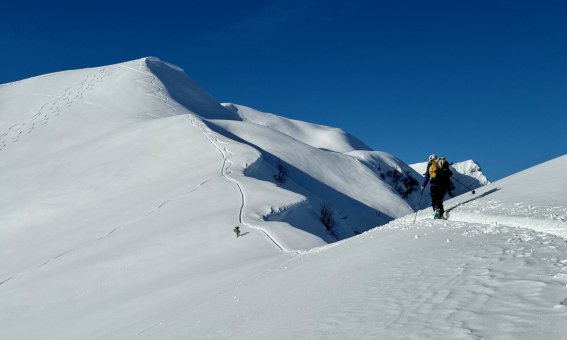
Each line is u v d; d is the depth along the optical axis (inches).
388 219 3710.6
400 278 274.4
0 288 1338.6
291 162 3907.5
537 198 438.0
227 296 494.3
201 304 518.0
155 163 2598.4
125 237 1524.4
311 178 3796.8
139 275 1123.3
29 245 1942.7
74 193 2480.3
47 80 4931.1
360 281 302.4
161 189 2172.7
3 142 3762.3
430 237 382.6
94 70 5078.7
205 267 1005.2
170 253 1224.8
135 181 2447.1
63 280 1216.2
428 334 177.2
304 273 437.4
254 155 2477.9
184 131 2962.6
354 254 431.8
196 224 1408.7
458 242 331.3
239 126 4315.9
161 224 1552.7
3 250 1988.2
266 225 1285.7
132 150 2861.7
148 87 4507.9
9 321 1026.7
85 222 2034.9
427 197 5511.8
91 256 1395.2
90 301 1029.8
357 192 3949.3
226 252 1127.0
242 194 1744.6
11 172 3021.7
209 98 5251.0
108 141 3184.1
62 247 1733.5
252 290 461.4
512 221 368.5
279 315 299.3
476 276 232.7
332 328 222.7
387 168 5659.5
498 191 543.8
